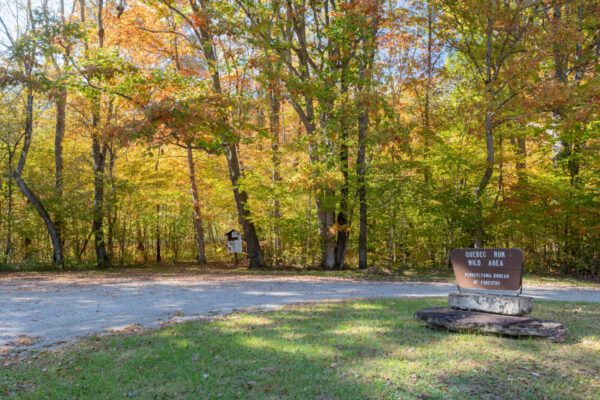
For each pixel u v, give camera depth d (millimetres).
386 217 20453
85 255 26828
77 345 6637
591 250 18531
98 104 21859
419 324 7625
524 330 6473
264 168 22031
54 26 18344
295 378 4934
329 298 11336
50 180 23250
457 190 20281
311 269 20844
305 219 22266
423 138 20750
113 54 16422
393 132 17094
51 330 7746
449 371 5129
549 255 21047
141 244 27453
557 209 17438
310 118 20000
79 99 21734
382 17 18828
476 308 7492
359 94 16844
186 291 12766
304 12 19281
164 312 9312
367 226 23594
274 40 17516
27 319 8703
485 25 20016
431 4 22156
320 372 5129
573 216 18031
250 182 19703
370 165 19500
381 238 23484
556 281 16516
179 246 31141
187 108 13250
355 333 6961
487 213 20750
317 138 18078
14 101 21891
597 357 5633
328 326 7496
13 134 22062
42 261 23734
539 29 17594
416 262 25156
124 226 24438
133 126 13250
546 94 16203
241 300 10977
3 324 8258
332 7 20641
